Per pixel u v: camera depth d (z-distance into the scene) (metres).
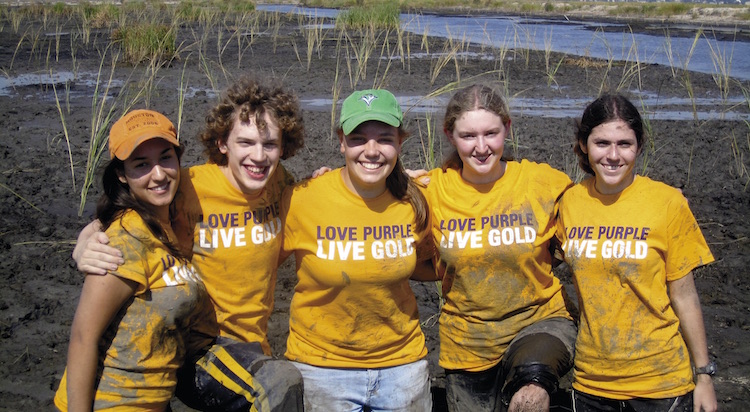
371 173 2.97
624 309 2.97
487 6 44.59
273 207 3.18
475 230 3.11
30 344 4.13
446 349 3.31
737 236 5.82
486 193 3.15
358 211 3.08
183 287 2.84
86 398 2.72
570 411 3.51
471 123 3.01
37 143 8.48
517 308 3.14
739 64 16.02
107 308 2.71
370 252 3.05
